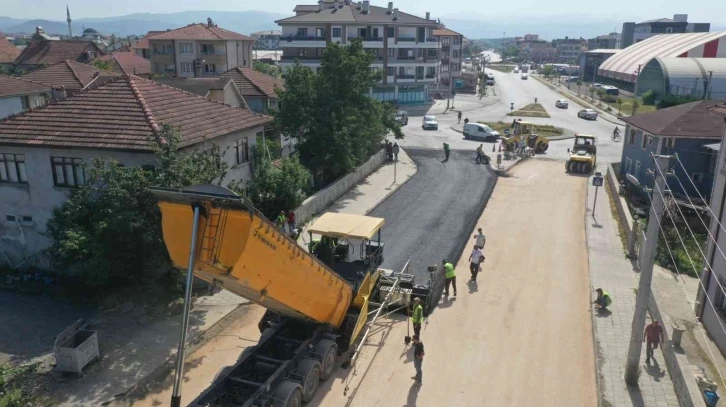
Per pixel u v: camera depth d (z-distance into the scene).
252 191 26.17
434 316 18.17
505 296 19.73
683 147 30.89
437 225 27.52
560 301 19.41
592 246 24.95
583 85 120.94
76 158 20.17
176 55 70.94
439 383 14.51
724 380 14.95
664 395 13.98
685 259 23.05
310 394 13.50
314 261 13.22
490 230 27.19
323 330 14.82
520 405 13.66
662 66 84.00
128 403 13.56
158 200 10.98
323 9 87.75
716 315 16.92
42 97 38.09
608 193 34.50
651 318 17.88
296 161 28.06
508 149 46.50
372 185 35.62
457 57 110.19
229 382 12.26
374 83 35.91
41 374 14.69
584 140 42.84
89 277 17.70
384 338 16.73
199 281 19.61
